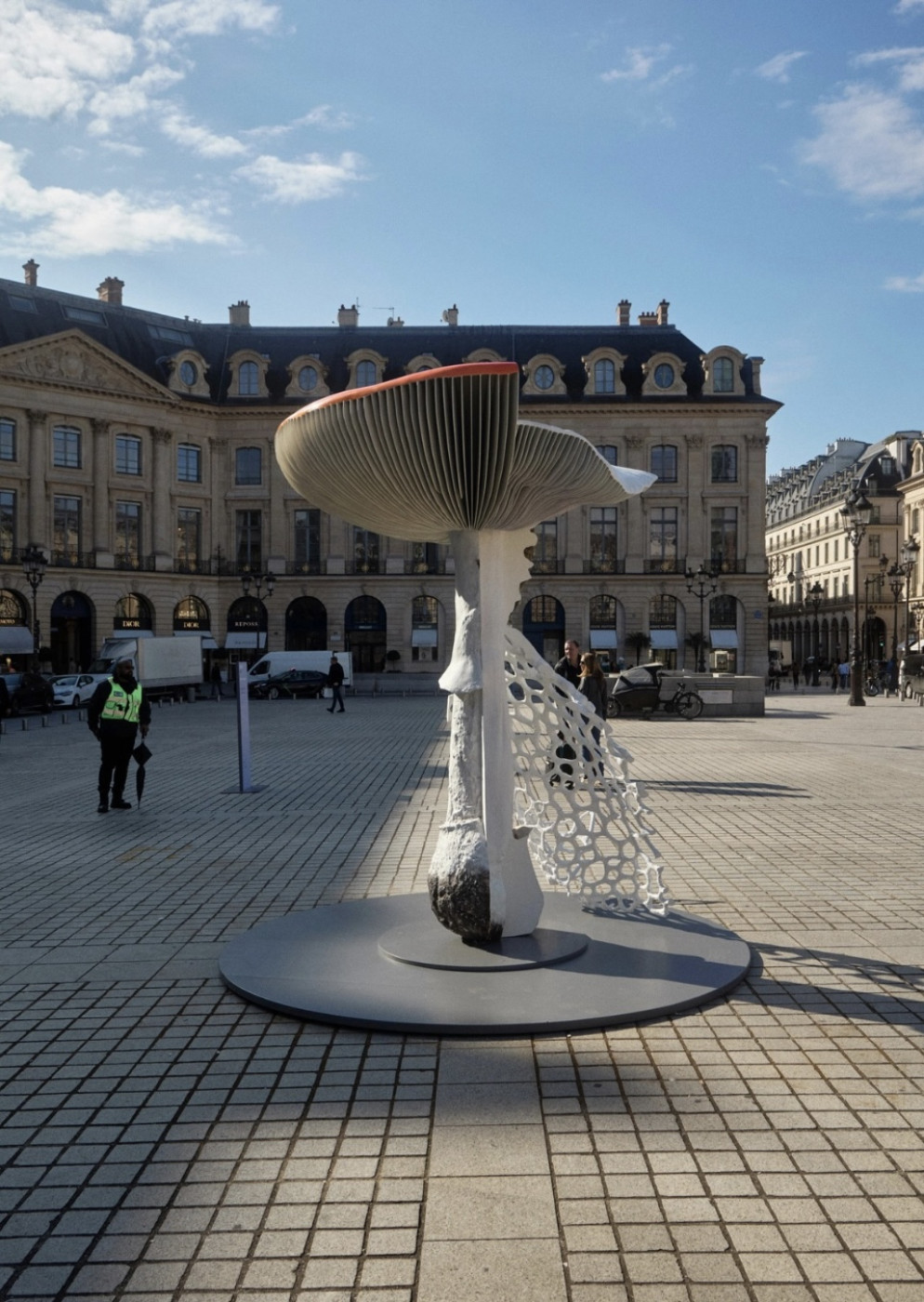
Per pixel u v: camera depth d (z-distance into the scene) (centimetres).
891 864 893
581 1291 301
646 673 2878
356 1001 525
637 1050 473
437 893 596
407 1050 477
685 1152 380
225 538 5988
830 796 1315
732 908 738
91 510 5541
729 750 1952
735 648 5934
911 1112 412
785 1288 302
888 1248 321
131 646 4091
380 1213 343
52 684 3912
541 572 5938
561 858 702
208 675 5866
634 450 5928
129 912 760
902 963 604
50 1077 462
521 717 703
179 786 1481
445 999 522
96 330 5744
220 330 6294
